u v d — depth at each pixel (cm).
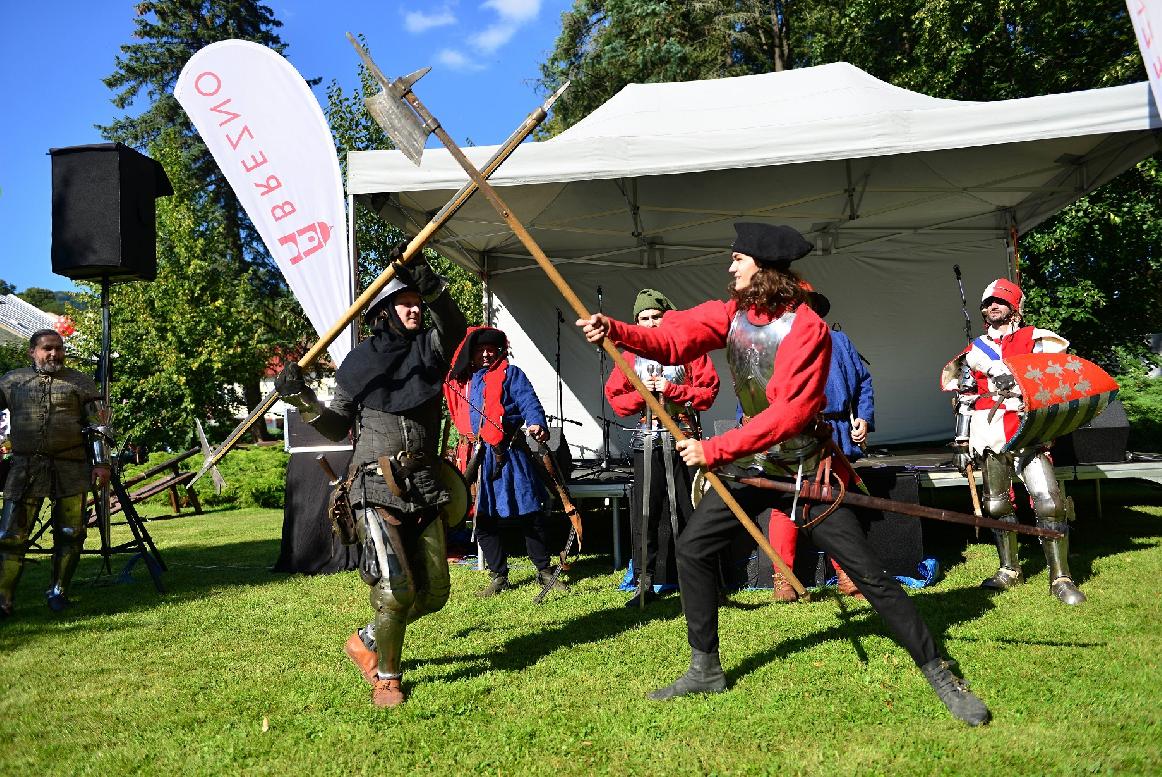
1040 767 237
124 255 554
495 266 973
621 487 584
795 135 577
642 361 471
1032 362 426
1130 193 1085
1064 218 1109
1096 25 1164
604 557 643
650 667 342
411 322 326
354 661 330
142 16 2870
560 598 487
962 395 502
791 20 2002
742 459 308
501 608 466
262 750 272
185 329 1716
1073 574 484
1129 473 614
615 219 866
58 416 512
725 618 422
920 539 484
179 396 1708
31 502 504
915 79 1280
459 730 281
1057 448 632
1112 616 387
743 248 289
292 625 441
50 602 504
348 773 254
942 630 374
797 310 285
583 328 290
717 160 583
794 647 362
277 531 893
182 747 278
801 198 823
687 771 244
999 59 1239
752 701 296
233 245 2814
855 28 1416
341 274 610
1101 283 1159
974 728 266
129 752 274
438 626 425
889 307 954
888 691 302
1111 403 645
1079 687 295
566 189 769
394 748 269
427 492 315
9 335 3866
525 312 979
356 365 316
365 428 317
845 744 258
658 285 966
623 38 2069
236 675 354
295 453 625
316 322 612
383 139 1328
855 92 729
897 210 866
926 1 1249
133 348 1714
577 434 966
